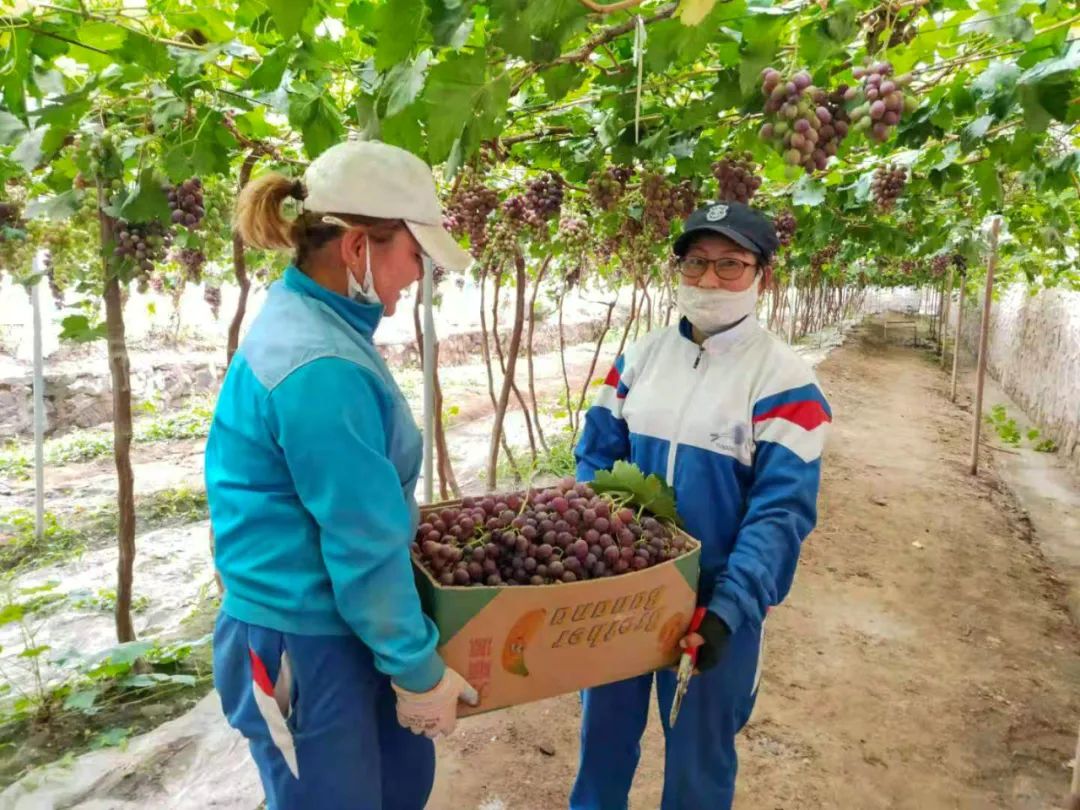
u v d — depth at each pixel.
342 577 1.44
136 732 3.03
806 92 1.93
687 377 2.21
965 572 5.51
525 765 3.06
